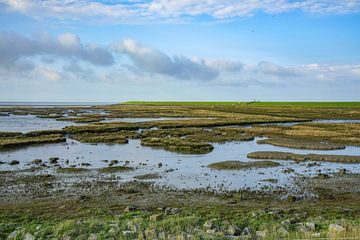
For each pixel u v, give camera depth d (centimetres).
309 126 7256
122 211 1883
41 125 7525
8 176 2841
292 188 2509
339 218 1733
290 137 5644
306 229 1398
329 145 4706
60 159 3700
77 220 1611
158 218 1620
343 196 2300
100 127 6606
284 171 3114
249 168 3234
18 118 9819
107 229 1402
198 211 1880
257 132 6253
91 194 2309
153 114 11538
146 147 4656
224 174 2984
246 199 2208
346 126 7088
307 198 2244
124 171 3089
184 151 4328
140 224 1455
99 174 2959
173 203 2100
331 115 11112
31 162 3494
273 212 1830
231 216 1755
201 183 2650
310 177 2880
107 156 3928
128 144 4938
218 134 5978
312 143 4903
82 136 5588
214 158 3812
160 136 5681
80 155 3984
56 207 1992
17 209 1942
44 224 1556
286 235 1288
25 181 2669
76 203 2088
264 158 3791
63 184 2588
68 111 14175
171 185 2580
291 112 12688
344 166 3391
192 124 7438
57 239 1290
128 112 12950
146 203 2097
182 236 1238
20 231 1424
